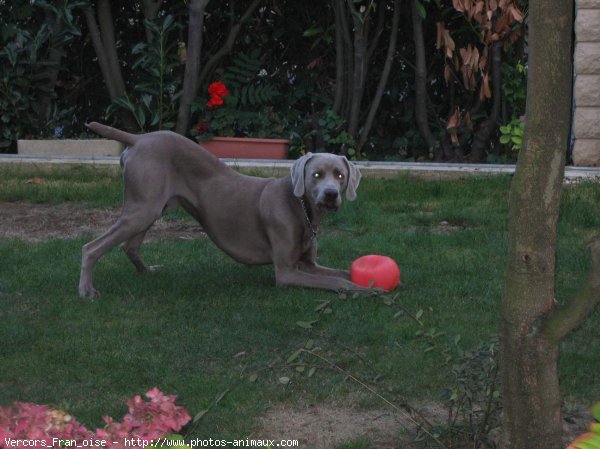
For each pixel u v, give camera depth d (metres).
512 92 14.61
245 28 15.72
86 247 7.68
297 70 15.84
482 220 10.56
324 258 9.05
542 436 3.98
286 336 6.51
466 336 6.46
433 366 5.87
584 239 9.51
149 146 7.88
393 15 15.00
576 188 11.82
